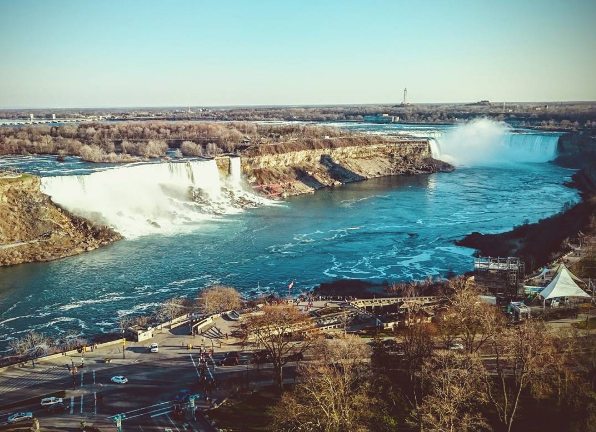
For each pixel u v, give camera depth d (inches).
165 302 5007.4
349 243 7022.6
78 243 6860.2
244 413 2952.8
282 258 6412.4
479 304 3481.8
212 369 3496.6
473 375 2699.3
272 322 3725.4
